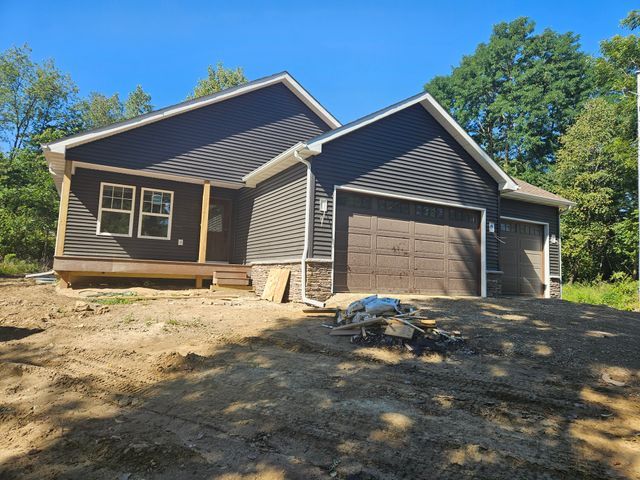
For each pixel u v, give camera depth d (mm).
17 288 11547
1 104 32688
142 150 12383
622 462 2775
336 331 6031
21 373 4820
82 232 12188
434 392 3951
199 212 13945
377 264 10547
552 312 7895
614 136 22906
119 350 5555
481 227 12250
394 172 10969
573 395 3930
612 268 23281
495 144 34656
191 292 11203
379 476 2592
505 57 33875
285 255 10641
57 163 11969
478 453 2850
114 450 3061
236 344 5785
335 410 3559
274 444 3045
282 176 11258
